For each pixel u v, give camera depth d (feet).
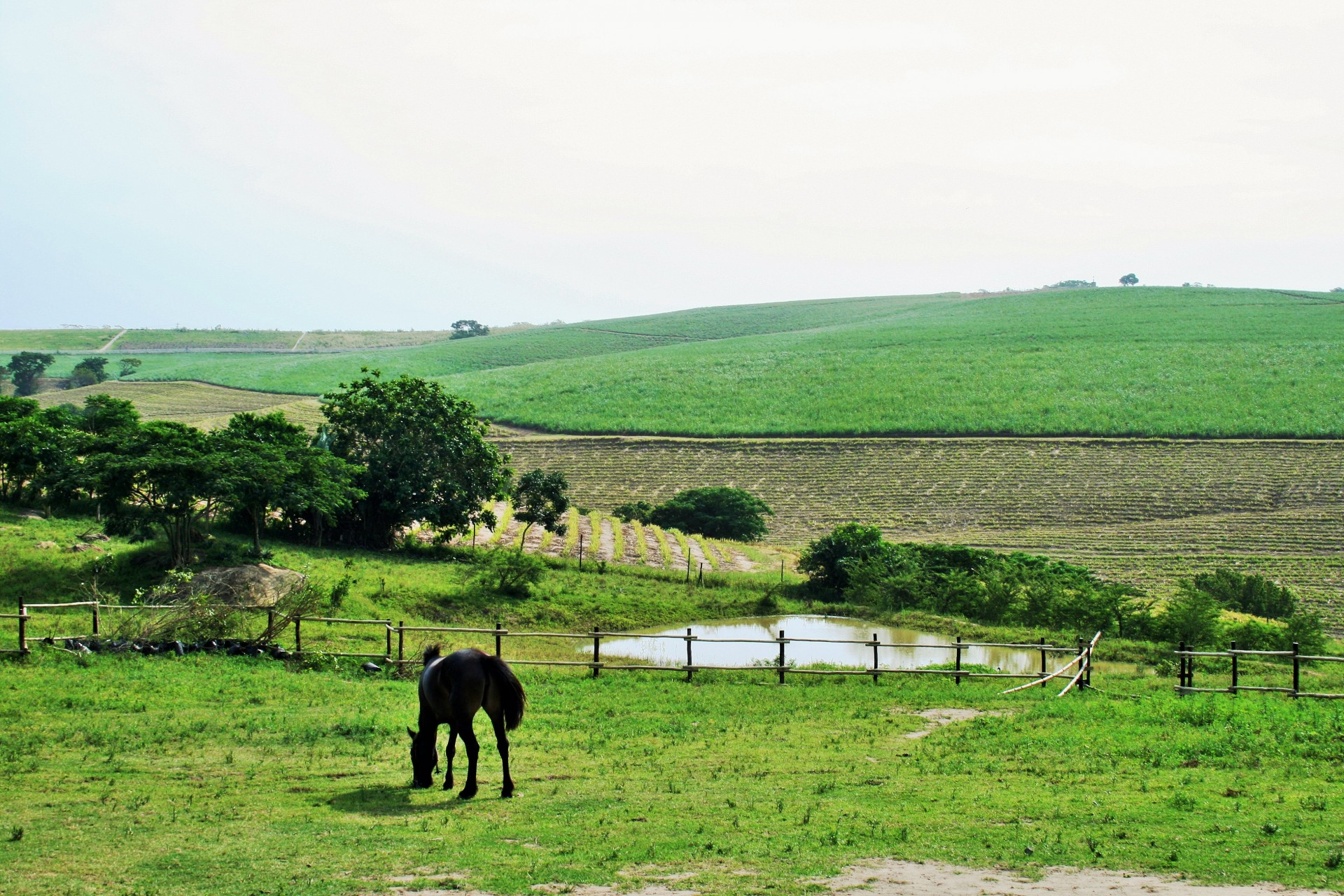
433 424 151.94
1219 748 44.70
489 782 39.93
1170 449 272.51
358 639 84.84
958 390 349.82
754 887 26.37
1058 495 247.29
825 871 27.55
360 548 148.46
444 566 140.46
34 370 464.24
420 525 171.83
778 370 409.08
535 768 42.83
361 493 131.13
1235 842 29.91
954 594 134.92
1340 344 384.47
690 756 45.60
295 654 72.13
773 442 304.71
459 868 28.14
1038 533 222.28
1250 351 381.40
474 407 160.35
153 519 105.60
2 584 90.53
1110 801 35.40
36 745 43.65
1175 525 222.48
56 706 52.19
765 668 76.59
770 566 184.75
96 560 98.63
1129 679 79.30
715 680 75.36
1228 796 36.11
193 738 46.50
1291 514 223.71
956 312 595.88
